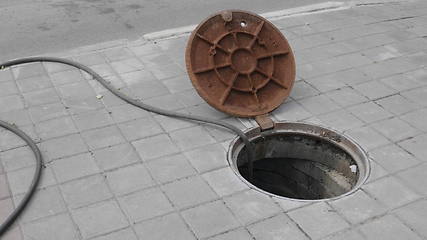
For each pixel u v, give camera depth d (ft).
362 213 13.24
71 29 24.36
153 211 13.19
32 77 19.48
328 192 17.12
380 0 27.25
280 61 17.53
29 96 18.22
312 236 12.53
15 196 13.65
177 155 15.24
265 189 19.06
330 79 19.43
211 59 16.51
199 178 14.34
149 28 24.48
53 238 12.37
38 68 20.15
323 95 18.39
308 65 20.43
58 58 20.62
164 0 28.09
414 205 13.53
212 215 13.08
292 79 17.40
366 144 15.88
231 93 16.75
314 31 23.50
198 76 16.40
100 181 14.19
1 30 24.21
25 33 23.94
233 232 12.59
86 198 13.58
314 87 18.88
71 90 18.60
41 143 15.71
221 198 13.65
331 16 25.21
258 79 17.07
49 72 19.84
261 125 16.51
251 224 12.83
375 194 13.89
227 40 16.83
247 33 17.07
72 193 13.75
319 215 13.15
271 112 17.29
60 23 25.05
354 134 16.33
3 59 21.48
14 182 14.14
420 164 15.03
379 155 15.40
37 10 26.71
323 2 27.73
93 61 20.74
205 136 16.11
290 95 18.35
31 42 23.02
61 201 13.48
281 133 16.78
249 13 17.24
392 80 19.42
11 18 25.62
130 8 26.96
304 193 18.17
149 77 19.52
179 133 16.24
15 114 17.19
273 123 16.63
